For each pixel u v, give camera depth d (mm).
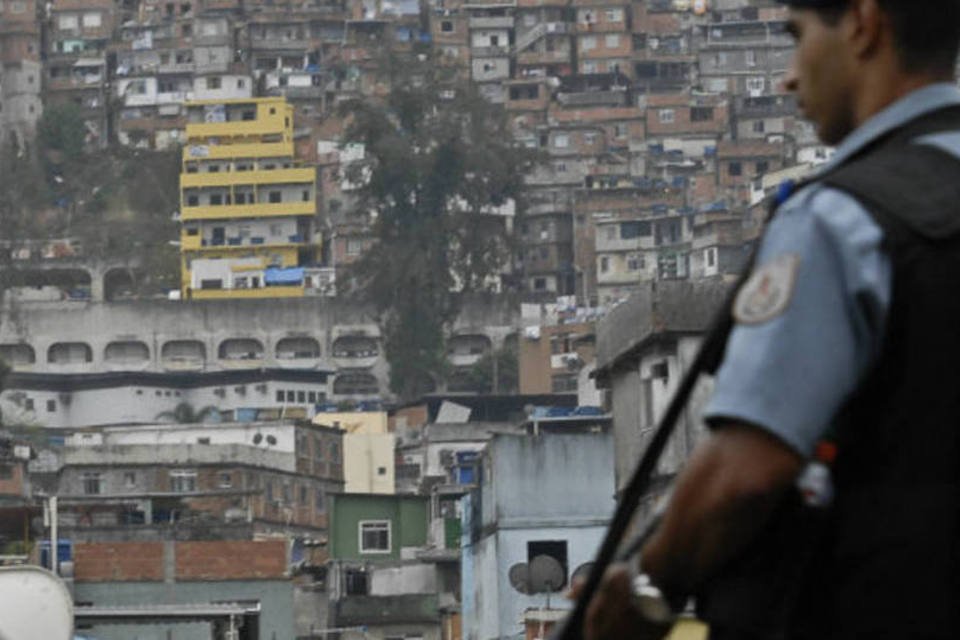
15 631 22703
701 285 59281
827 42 6887
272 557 113875
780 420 6168
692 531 6230
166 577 112812
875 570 6211
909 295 6262
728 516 6176
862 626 6207
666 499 6570
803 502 6277
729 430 6223
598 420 104000
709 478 6215
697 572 6273
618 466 64000
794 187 6637
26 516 115438
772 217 6574
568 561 88000
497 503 88562
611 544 6734
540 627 72812
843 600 6230
